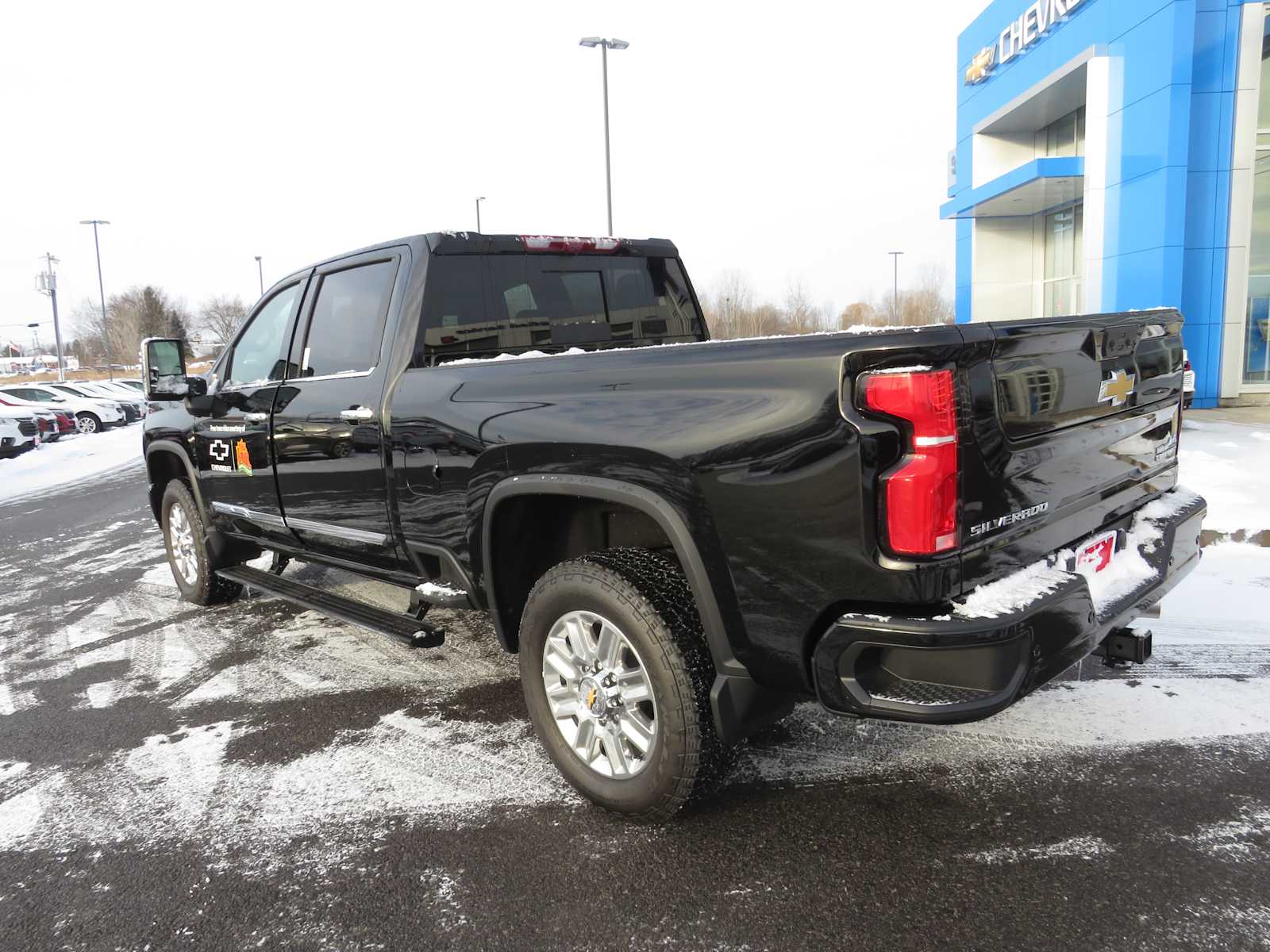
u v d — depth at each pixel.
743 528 2.34
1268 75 14.74
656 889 2.45
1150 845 2.54
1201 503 3.29
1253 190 14.50
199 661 4.57
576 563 2.78
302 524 4.14
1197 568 5.08
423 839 2.76
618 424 2.59
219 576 5.16
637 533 3.12
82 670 4.52
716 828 2.73
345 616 3.79
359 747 3.45
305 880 2.58
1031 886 2.38
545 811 2.89
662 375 2.53
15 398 24.11
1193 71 13.83
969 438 2.16
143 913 2.45
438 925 2.34
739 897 2.40
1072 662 2.38
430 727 3.61
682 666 2.52
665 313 4.51
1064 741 3.18
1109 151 15.18
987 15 19.89
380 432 3.47
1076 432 2.59
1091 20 15.74
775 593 2.33
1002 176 18.27
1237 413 13.34
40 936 2.37
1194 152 14.12
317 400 3.84
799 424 2.21
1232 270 14.30
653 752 2.61
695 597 2.50
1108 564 2.82
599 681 2.76
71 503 11.77
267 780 3.21
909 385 2.08
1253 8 13.64
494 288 3.73
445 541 3.29
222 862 2.69
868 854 2.56
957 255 22.50
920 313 67.94
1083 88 17.22
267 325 4.45
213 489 4.90
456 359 3.56
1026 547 2.39
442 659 4.41
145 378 4.61
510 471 2.93
